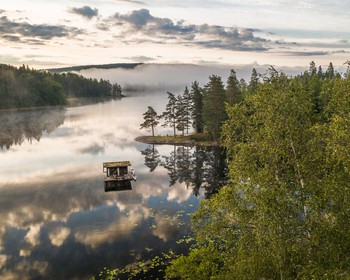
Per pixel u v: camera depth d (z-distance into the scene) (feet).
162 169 201.87
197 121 320.29
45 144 287.69
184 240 101.04
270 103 42.16
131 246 98.48
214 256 56.08
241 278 40.81
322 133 40.40
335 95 39.88
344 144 37.04
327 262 34.47
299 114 42.73
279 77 43.37
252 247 41.37
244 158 43.14
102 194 154.20
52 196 152.05
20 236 108.17
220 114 276.41
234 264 43.55
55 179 181.37
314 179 39.91
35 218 124.47
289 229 36.88
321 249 35.32
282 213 36.86
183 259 58.65
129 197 148.56
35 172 196.44
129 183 172.76
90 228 113.29
